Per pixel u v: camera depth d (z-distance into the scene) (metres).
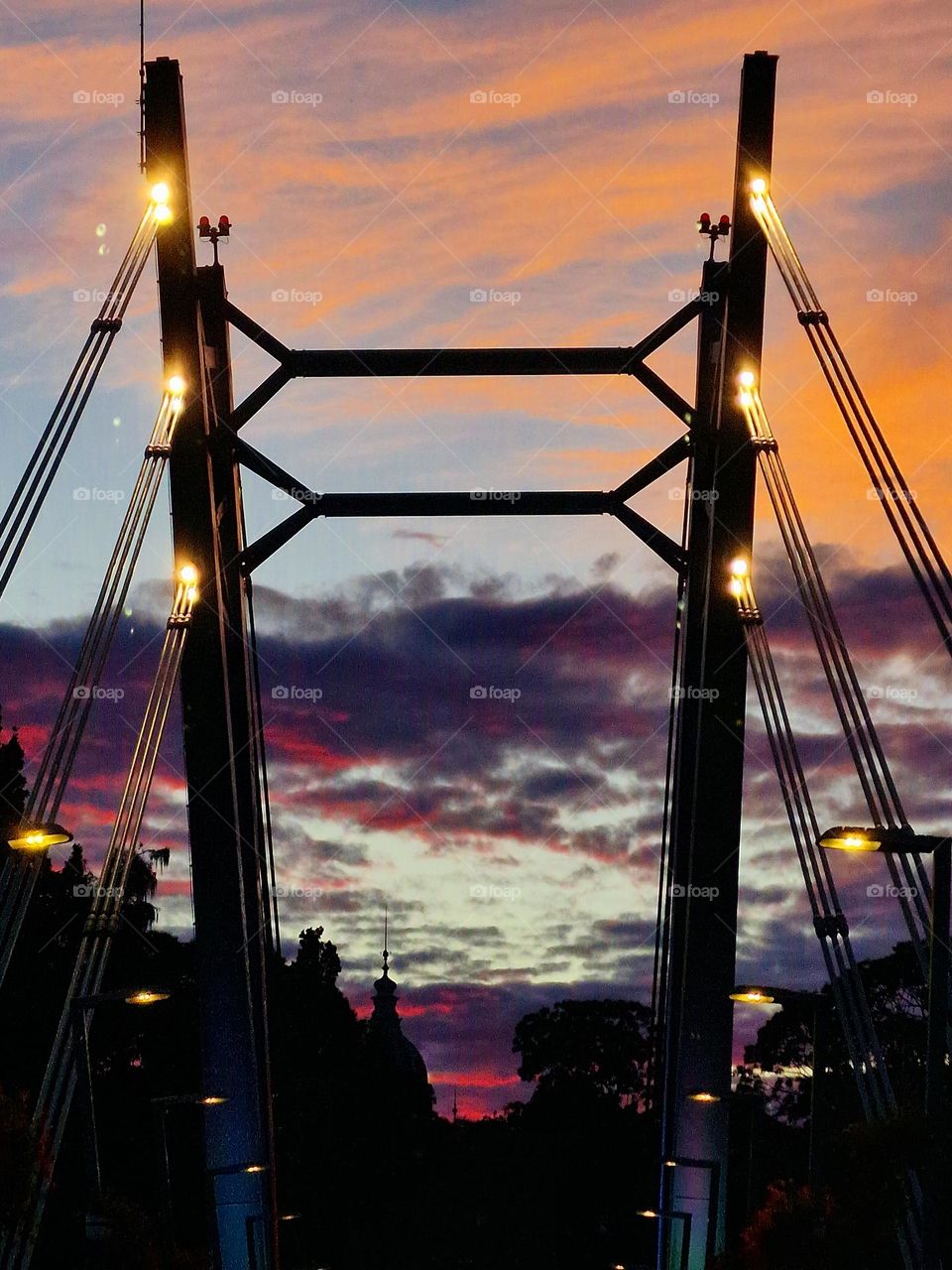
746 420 81.44
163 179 80.19
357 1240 122.81
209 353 83.25
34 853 56.75
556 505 84.38
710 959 83.44
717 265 82.62
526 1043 160.50
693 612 84.62
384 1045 149.62
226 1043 82.88
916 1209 54.31
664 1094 86.50
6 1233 48.25
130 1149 93.00
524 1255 146.50
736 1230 102.56
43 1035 89.88
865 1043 62.03
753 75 81.12
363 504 83.19
